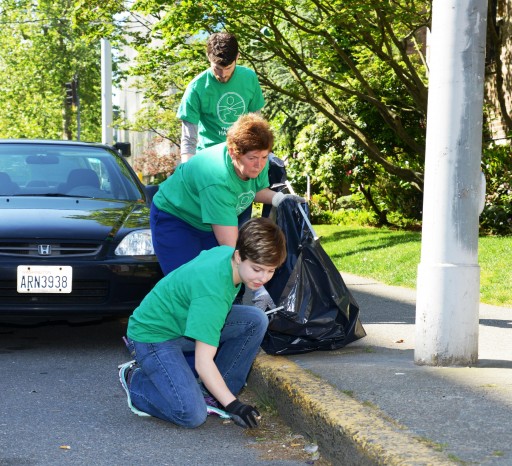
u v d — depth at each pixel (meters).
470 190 4.52
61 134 47.03
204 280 3.85
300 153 19.22
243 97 5.50
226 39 5.19
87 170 7.23
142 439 3.98
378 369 4.49
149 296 4.14
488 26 14.41
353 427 3.39
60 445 3.88
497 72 14.46
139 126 28.09
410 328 6.17
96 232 5.99
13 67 45.72
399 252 11.31
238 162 4.13
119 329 7.18
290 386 4.14
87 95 45.88
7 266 5.76
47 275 5.79
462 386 4.07
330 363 4.70
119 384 5.16
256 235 3.66
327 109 16.89
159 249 4.71
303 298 4.95
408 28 14.59
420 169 16.36
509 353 5.02
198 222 4.62
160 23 13.20
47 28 45.91
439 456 3.02
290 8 15.24
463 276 4.55
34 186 6.95
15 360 5.86
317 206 21.83
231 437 4.02
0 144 7.51
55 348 6.33
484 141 15.52
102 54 23.08
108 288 5.90
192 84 5.44
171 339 4.13
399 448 3.11
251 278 3.72
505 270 8.75
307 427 3.87
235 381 4.39
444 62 4.53
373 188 19.02
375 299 7.95
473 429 3.36
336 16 12.66
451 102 4.50
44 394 4.89
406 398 3.85
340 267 11.05
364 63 16.62
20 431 4.11
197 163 4.41
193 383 4.11
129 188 7.20
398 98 16.52
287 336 4.99
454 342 4.57
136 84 21.27
